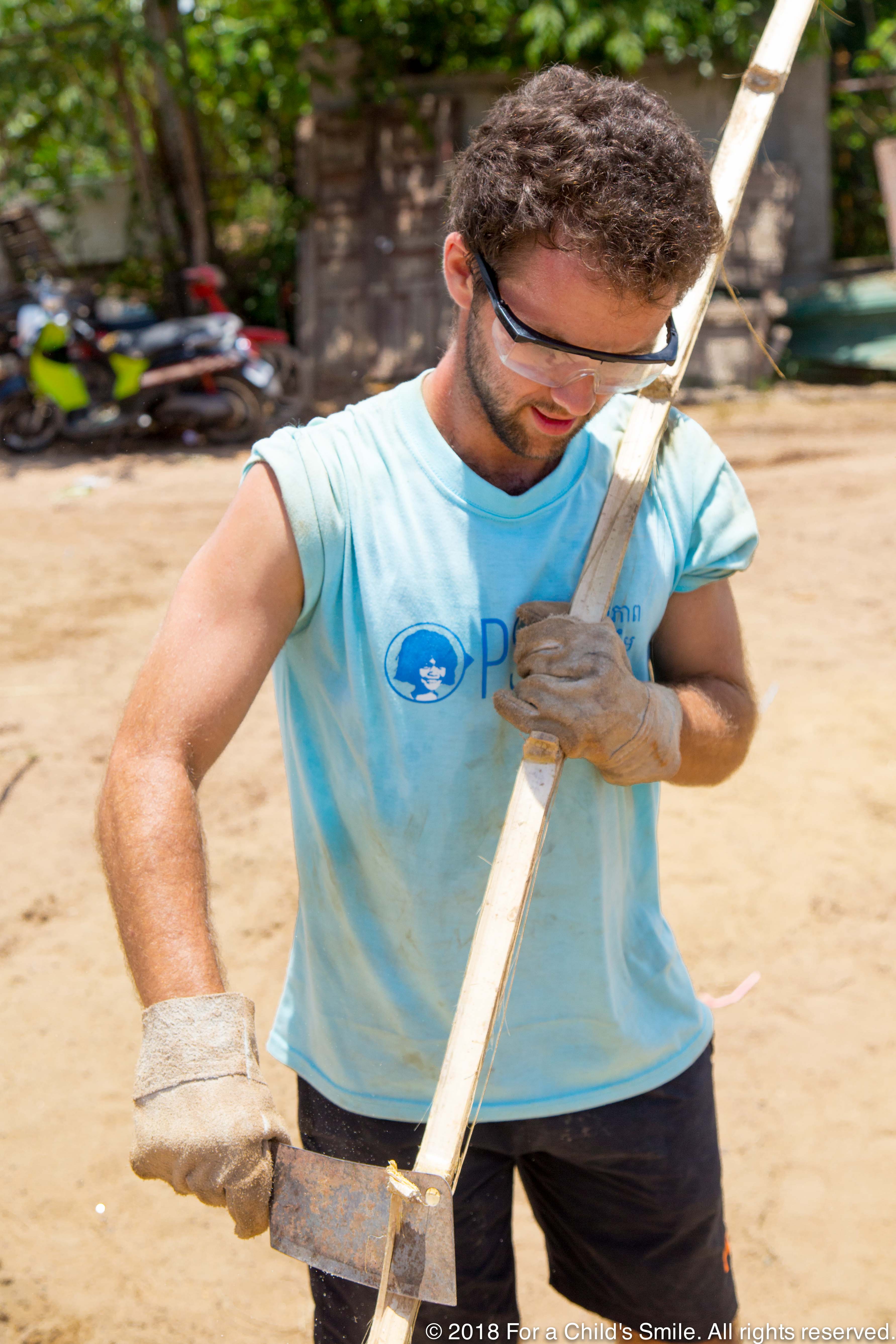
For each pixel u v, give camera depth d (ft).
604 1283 5.73
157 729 4.32
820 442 29.14
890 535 22.34
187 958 3.98
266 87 35.68
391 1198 3.67
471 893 4.84
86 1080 10.02
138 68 35.40
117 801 4.22
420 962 4.92
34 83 33.68
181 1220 8.71
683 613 5.32
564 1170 5.49
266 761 15.11
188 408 30.78
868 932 11.32
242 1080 3.78
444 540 4.56
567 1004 5.05
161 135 35.99
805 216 35.47
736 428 30.66
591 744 4.46
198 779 4.36
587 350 3.92
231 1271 8.26
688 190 3.79
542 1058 5.10
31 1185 8.97
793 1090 9.50
